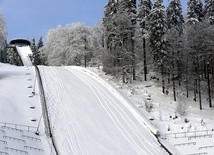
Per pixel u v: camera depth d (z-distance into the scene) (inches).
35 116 1669.5
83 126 1667.1
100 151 1446.9
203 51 2351.1
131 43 2596.0
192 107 2213.3
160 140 1683.1
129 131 1705.2
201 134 1787.6
